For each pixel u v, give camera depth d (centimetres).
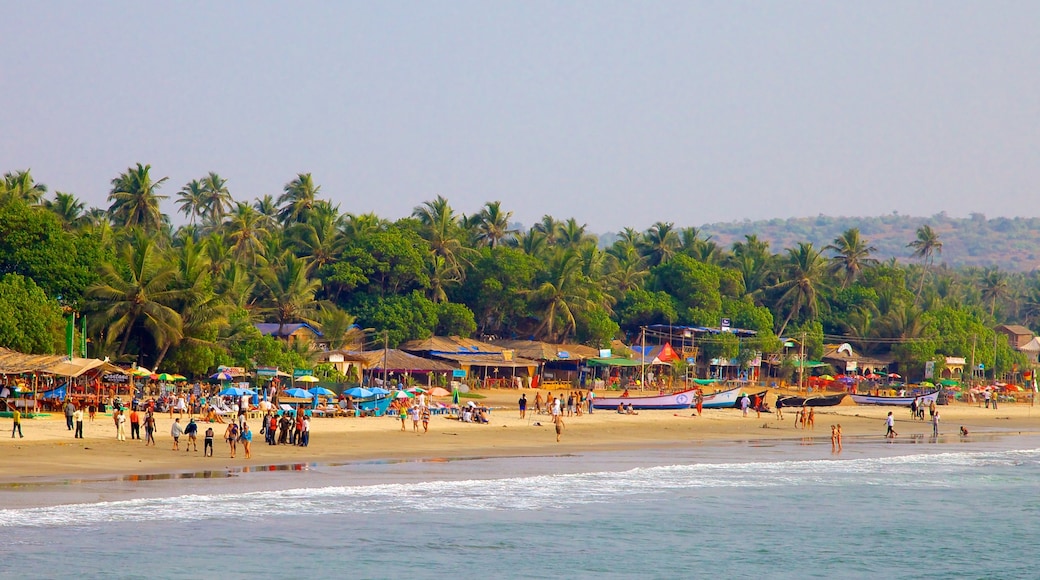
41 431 6109
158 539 3856
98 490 4566
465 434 7444
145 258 8919
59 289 8500
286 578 3503
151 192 13275
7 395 7106
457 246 13838
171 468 5197
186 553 3709
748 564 3912
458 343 12544
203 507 4366
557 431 7338
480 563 3781
